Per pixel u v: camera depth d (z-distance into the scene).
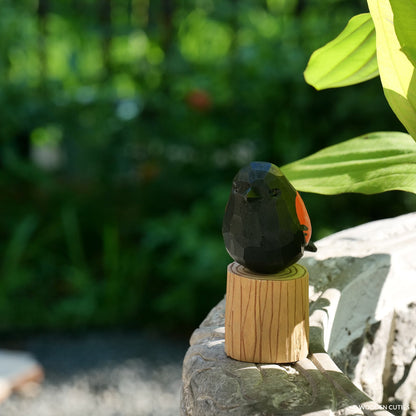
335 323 0.85
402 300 0.93
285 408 0.60
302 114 3.04
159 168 3.62
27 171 3.76
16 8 3.88
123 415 2.40
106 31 3.78
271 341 0.70
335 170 0.81
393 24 0.68
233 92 3.28
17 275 3.43
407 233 1.03
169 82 3.63
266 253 0.69
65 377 2.69
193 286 3.10
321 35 3.13
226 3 3.69
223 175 3.54
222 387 0.65
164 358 2.87
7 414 2.39
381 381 0.93
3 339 3.04
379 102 2.72
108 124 3.66
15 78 3.75
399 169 0.78
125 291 3.38
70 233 3.65
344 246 0.98
